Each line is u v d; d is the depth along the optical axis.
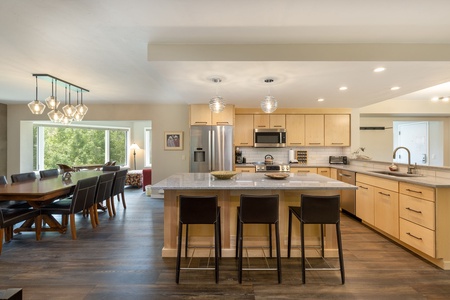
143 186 6.90
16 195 2.92
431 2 1.78
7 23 2.07
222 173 3.02
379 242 3.16
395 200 3.02
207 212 2.26
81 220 4.18
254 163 5.52
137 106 5.88
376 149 6.12
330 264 2.60
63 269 2.47
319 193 2.82
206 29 2.19
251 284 2.22
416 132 6.44
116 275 2.37
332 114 5.44
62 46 2.53
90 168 7.41
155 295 2.05
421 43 2.45
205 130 5.00
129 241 3.22
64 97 5.04
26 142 6.02
